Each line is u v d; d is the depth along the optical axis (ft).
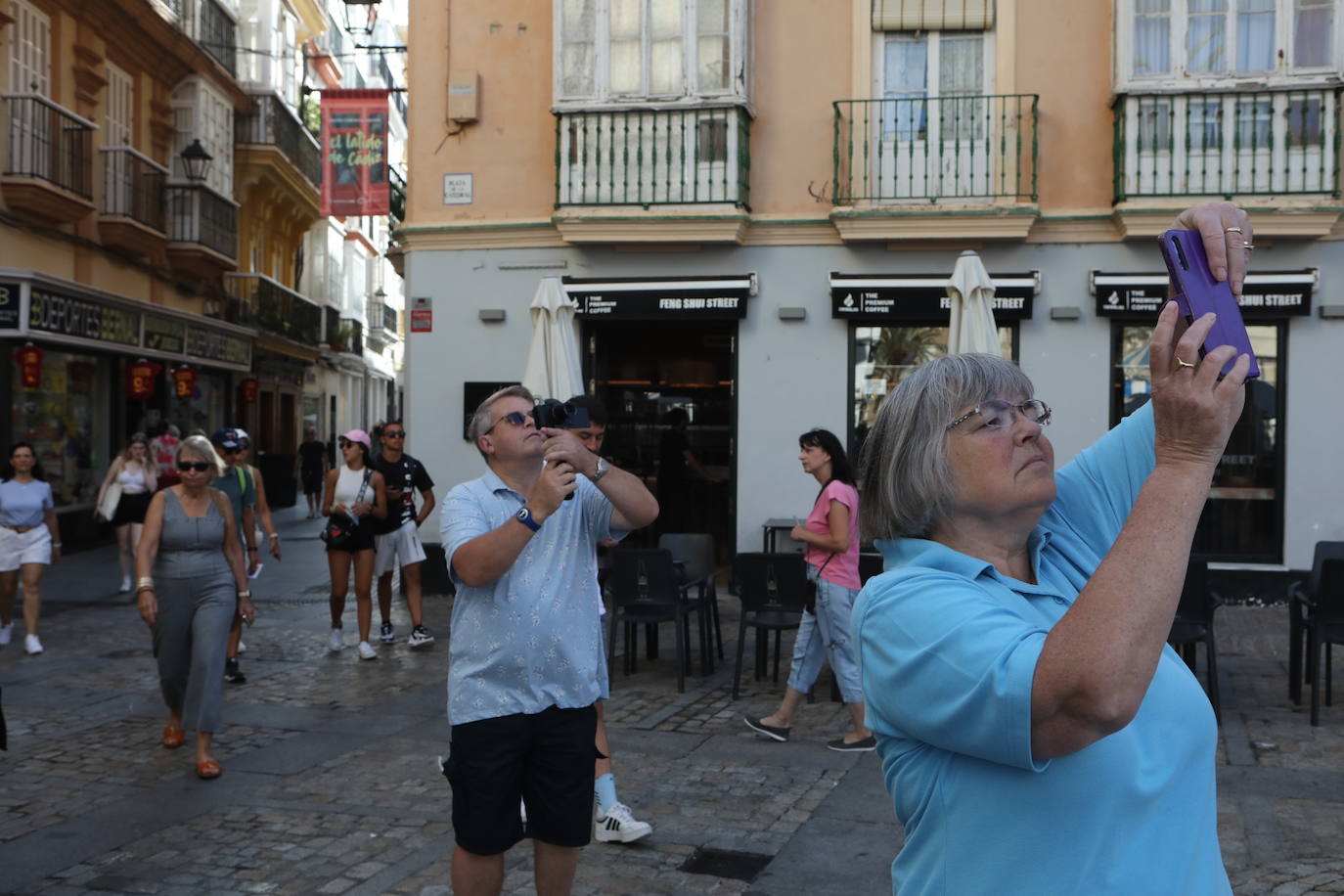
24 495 33.17
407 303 43.78
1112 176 40.04
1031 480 5.46
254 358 91.66
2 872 15.93
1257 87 38.70
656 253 42.27
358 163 51.42
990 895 5.00
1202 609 24.67
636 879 15.57
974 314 28.58
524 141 43.24
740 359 41.88
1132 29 39.27
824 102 41.63
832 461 22.24
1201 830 5.23
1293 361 39.04
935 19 41.01
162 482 47.14
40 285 52.21
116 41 62.54
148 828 17.78
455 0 43.57
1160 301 38.78
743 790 19.57
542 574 11.55
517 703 11.32
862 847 16.75
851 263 41.32
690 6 41.24
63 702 26.71
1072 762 4.94
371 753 22.20
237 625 28.99
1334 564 23.58
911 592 5.21
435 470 43.42
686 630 29.66
